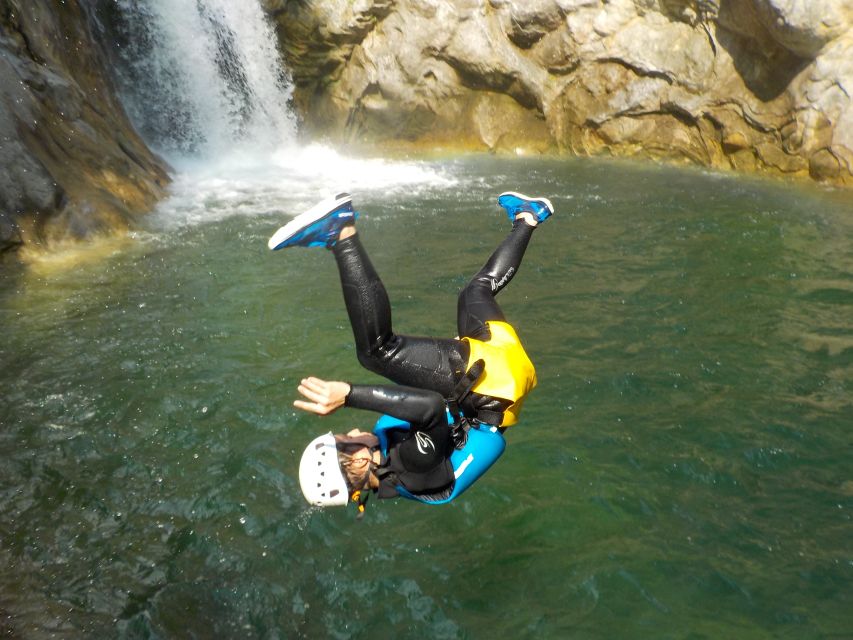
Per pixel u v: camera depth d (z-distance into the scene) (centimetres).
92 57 1152
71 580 424
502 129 1548
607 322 724
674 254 903
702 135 1401
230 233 945
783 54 1299
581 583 420
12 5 994
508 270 412
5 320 700
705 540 451
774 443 540
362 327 362
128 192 1002
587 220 1034
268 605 412
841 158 1244
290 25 1491
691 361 652
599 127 1479
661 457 524
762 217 1049
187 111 1378
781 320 730
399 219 1026
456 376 368
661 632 388
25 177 856
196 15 1374
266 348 663
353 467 374
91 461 518
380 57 1538
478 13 1510
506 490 493
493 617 401
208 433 548
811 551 441
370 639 391
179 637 392
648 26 1431
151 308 732
